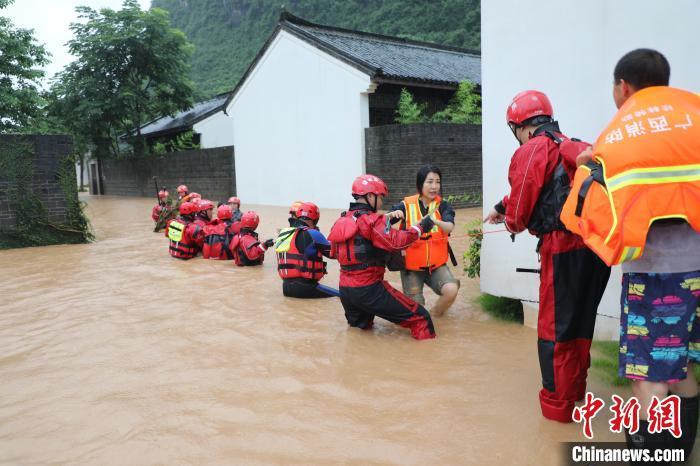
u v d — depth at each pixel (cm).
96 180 3400
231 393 361
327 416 325
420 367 398
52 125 2878
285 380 380
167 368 409
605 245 237
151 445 298
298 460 279
